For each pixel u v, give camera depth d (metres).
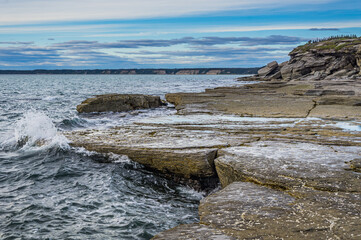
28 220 7.49
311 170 7.67
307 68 83.69
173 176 10.89
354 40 88.62
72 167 11.44
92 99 26.39
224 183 9.10
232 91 34.78
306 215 5.20
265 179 7.21
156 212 8.27
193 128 15.24
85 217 7.73
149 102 28.95
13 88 71.50
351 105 22.16
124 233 7.02
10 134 16.59
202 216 5.44
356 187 6.48
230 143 11.80
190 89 62.19
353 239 4.34
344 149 10.24
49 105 34.56
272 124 15.84
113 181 10.27
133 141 12.65
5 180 10.23
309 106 21.67
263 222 5.02
